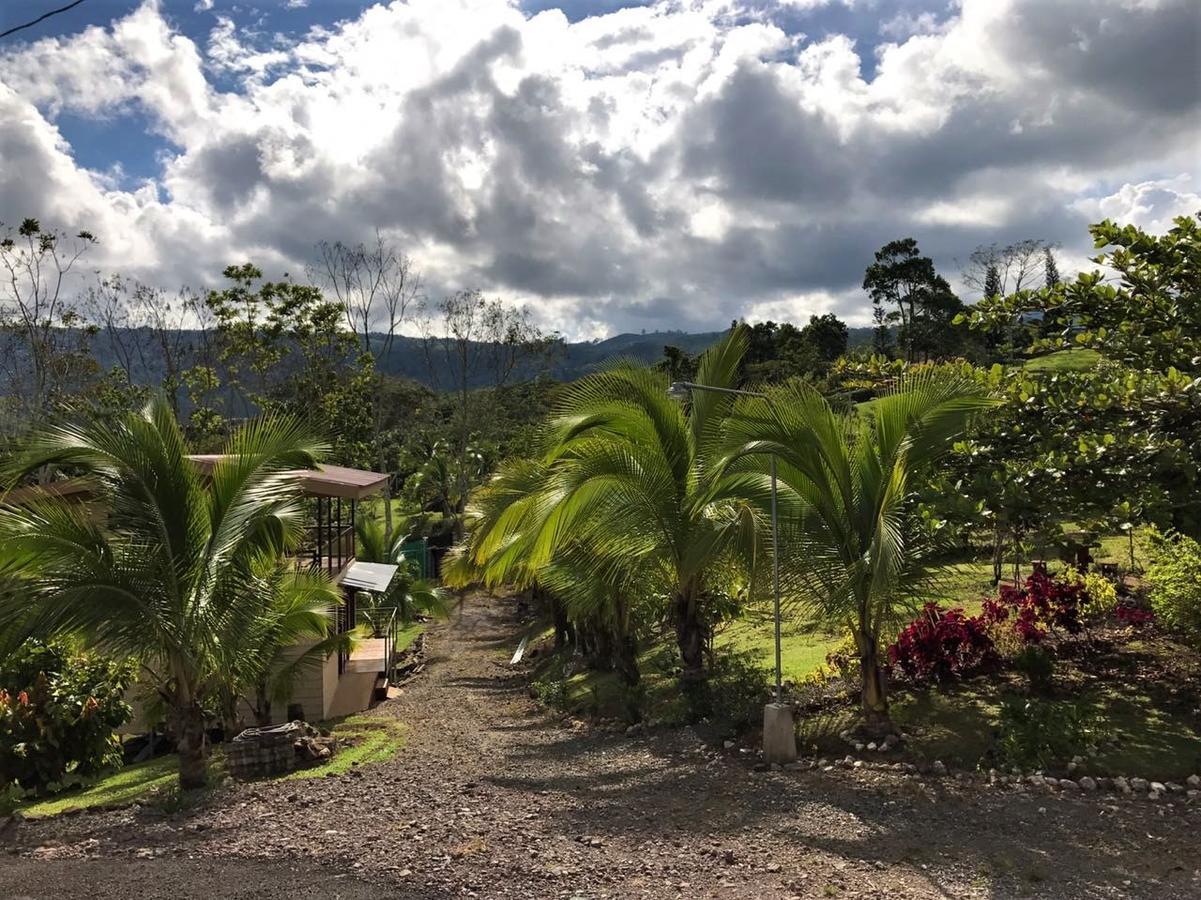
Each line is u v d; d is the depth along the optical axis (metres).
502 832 7.31
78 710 10.84
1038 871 5.88
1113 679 10.14
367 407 47.38
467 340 54.91
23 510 8.91
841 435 9.84
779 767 9.09
